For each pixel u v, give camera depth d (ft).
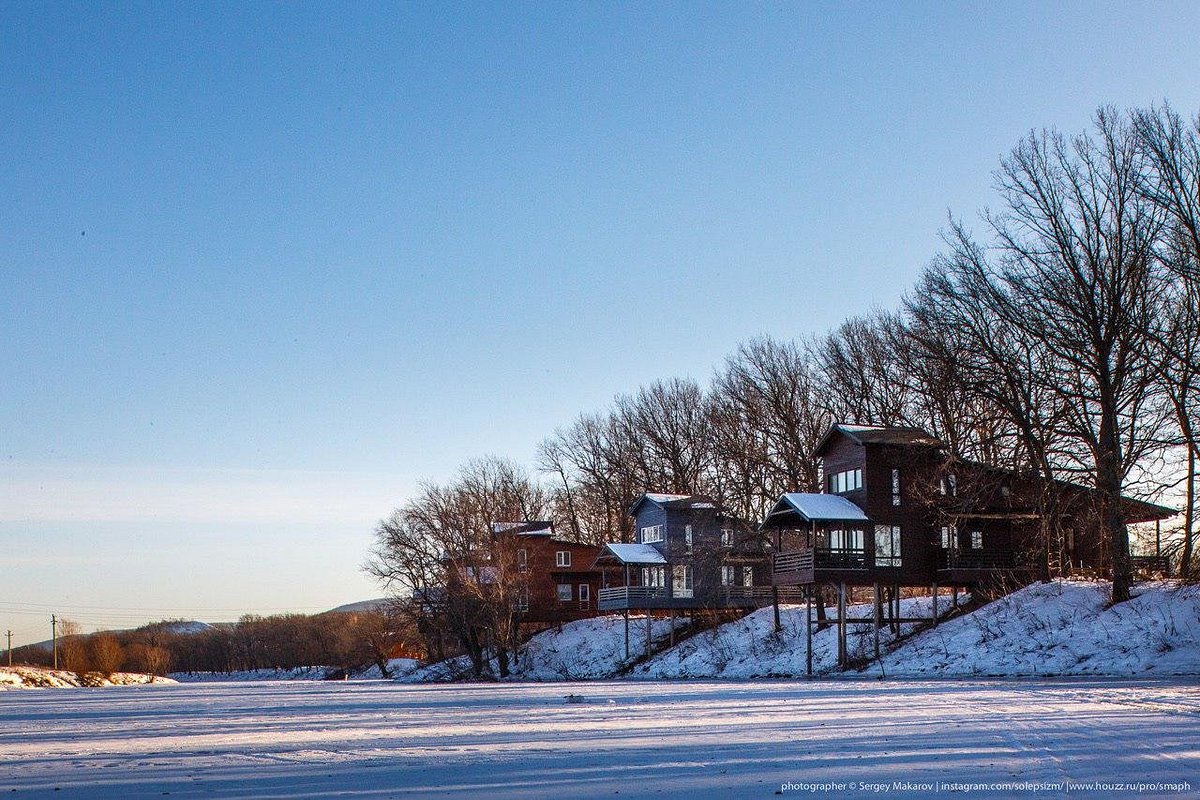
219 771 65.36
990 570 189.47
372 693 172.55
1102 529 181.47
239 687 220.43
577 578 318.86
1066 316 163.94
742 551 247.09
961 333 176.76
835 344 264.93
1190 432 152.35
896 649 181.27
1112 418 160.97
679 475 313.32
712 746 71.72
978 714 87.45
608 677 234.38
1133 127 157.58
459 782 58.59
